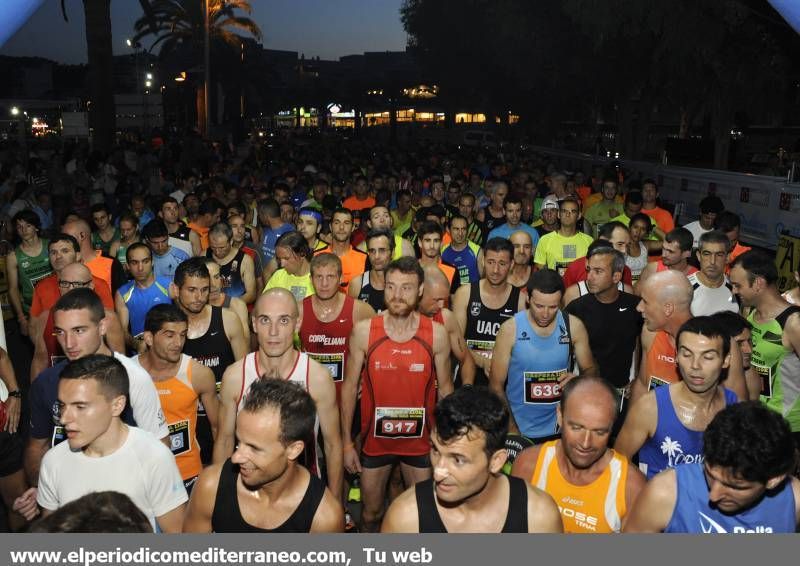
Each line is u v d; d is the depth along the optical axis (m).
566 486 3.15
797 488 2.73
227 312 5.10
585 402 2.91
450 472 2.47
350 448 4.69
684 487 2.77
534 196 11.98
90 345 3.89
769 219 13.28
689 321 3.47
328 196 10.02
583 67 22.75
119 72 60.50
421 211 8.78
